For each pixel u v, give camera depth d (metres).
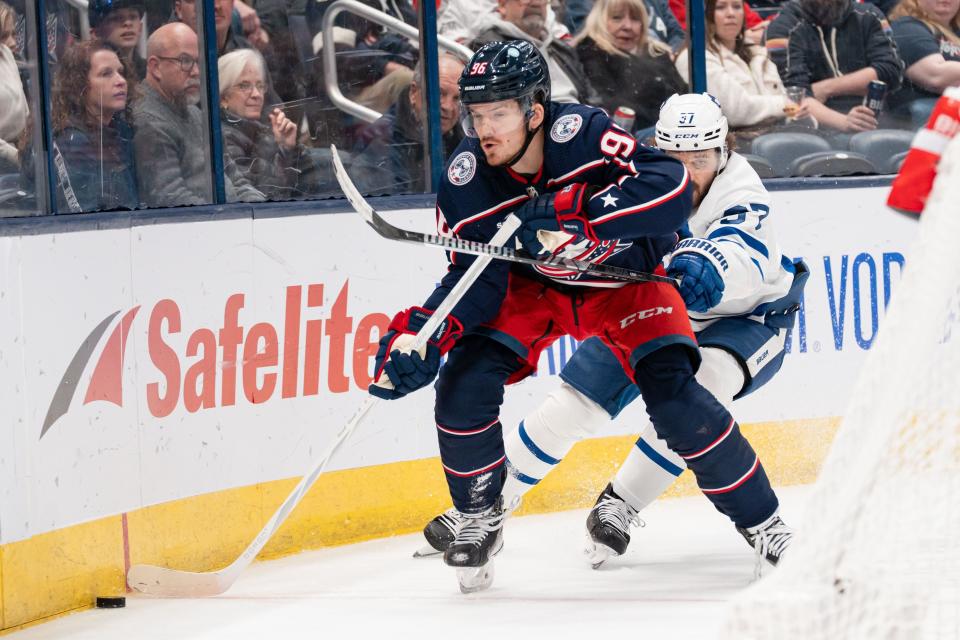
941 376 4.03
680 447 7.64
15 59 9.00
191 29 9.95
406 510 10.12
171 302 8.65
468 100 6.89
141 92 9.83
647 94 12.17
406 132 11.15
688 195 7.00
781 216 11.46
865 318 11.85
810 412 11.59
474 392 7.50
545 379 10.65
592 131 7.07
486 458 7.66
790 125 12.88
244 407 9.17
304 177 10.88
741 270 7.82
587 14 11.86
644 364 7.58
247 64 10.44
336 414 9.76
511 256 7.06
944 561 3.96
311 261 9.59
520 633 7.04
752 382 8.66
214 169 10.09
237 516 9.12
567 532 9.87
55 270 7.75
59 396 7.76
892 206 4.41
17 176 9.09
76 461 7.89
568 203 6.87
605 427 10.92
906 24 13.12
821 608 3.89
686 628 6.99
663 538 9.56
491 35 11.45
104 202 9.75
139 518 8.37
